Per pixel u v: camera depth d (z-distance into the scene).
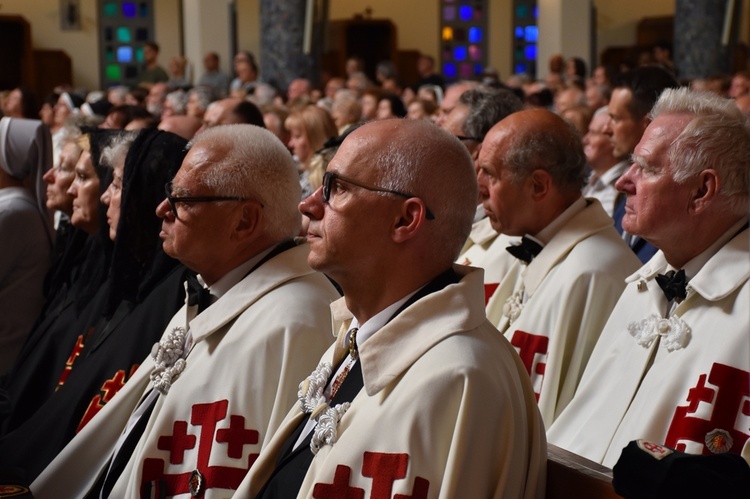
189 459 2.58
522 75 13.34
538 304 3.13
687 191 2.46
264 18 12.95
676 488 1.64
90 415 3.14
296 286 2.70
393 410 1.90
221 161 2.73
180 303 3.22
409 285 2.06
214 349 2.68
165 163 3.32
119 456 2.79
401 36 21.81
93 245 3.93
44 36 20.94
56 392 3.32
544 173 3.15
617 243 3.18
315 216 2.10
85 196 3.94
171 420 2.63
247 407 2.55
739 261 2.44
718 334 2.42
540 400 3.04
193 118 4.36
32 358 4.03
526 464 1.95
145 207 3.33
